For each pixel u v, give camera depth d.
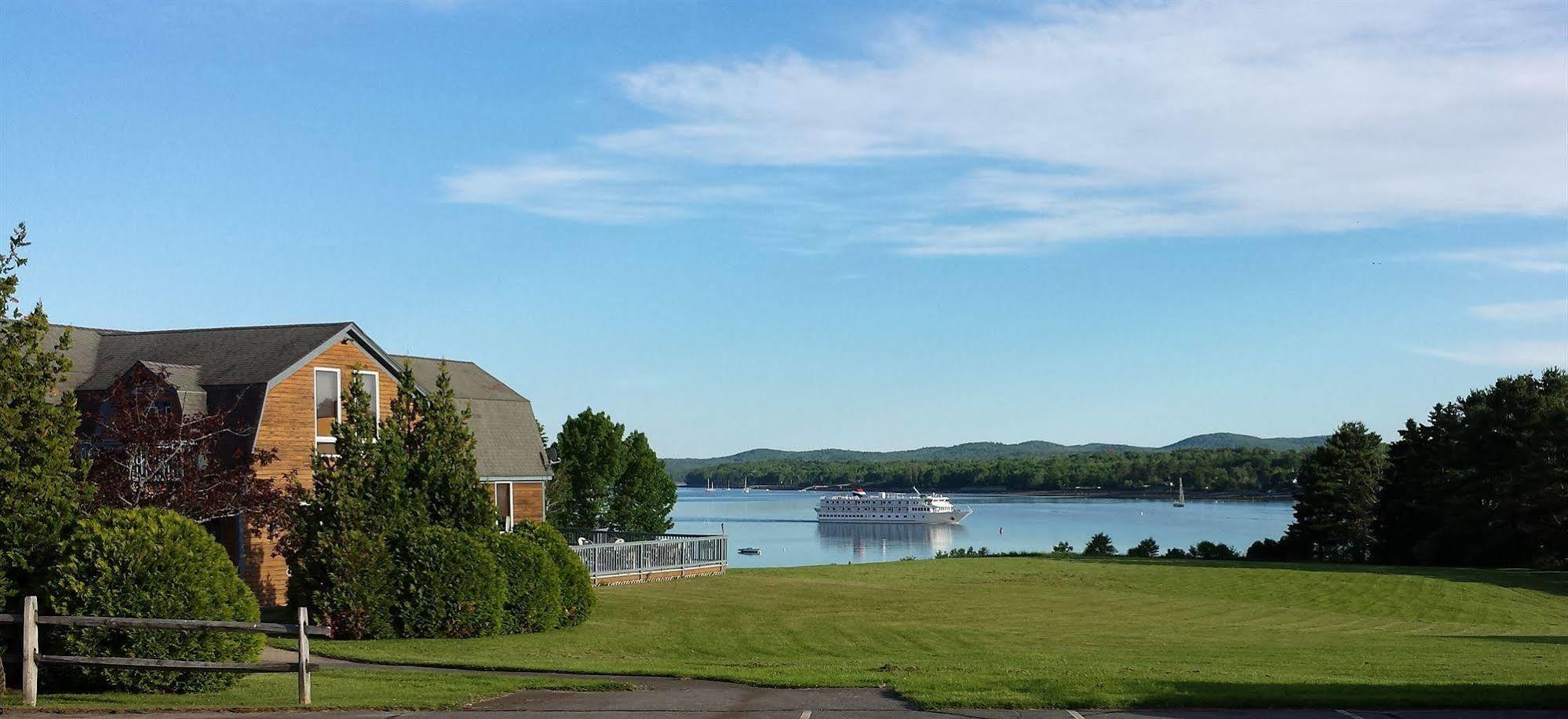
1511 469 65.81
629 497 80.81
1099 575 48.41
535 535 26.75
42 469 15.83
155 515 16.56
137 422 24.27
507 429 44.44
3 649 14.77
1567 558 62.91
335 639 23.05
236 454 25.67
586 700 15.17
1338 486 80.00
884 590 37.88
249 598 16.91
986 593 38.38
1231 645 23.94
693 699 15.30
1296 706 14.29
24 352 17.80
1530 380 71.19
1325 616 34.53
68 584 15.39
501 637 23.72
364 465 24.38
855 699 15.15
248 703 14.77
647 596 33.81
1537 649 23.88
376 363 35.78
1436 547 69.94
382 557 23.42
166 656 15.71
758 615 29.19
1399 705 14.23
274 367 32.22
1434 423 76.88
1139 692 15.03
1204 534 127.81
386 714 14.08
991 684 15.97
